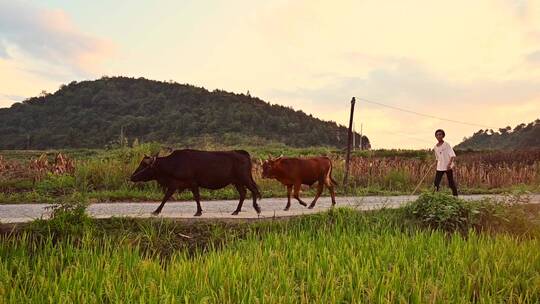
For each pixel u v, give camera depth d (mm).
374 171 22797
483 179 24438
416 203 12070
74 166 19641
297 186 13219
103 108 105125
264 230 10430
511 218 11727
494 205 12141
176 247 9719
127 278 7414
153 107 105250
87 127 95625
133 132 91562
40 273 7586
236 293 6918
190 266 7766
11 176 19266
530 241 9820
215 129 91375
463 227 11492
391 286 7223
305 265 8133
